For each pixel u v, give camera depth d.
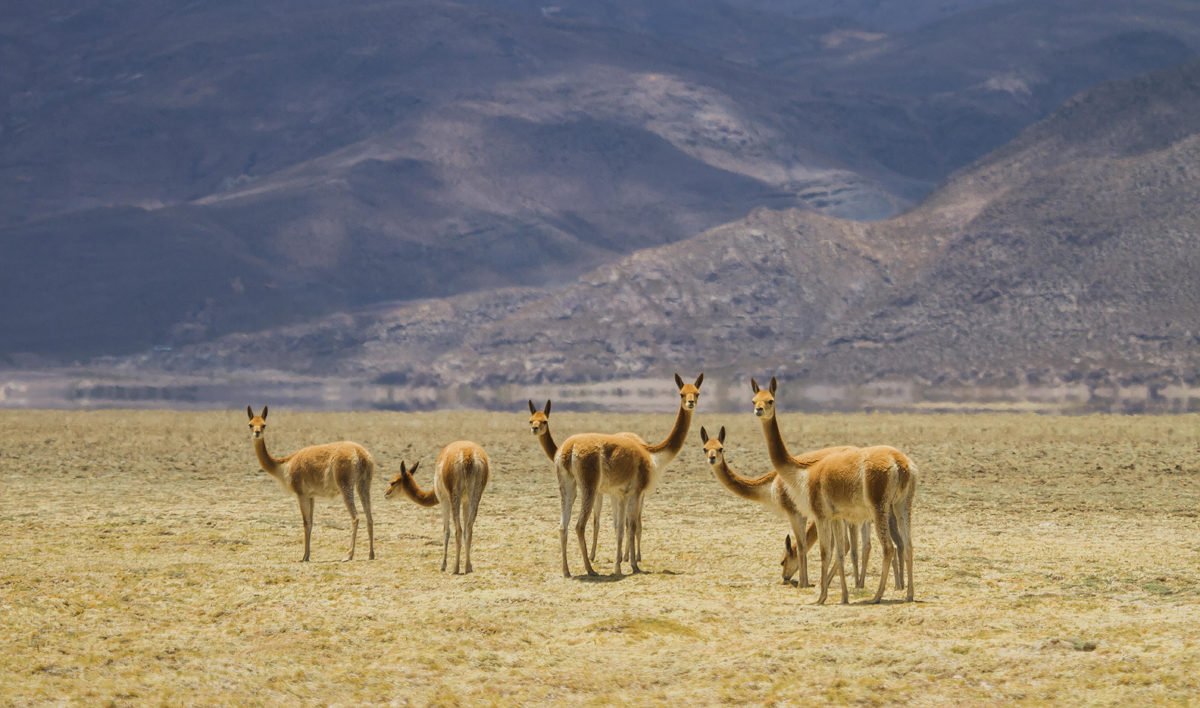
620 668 39.34
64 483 104.81
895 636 41.78
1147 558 60.75
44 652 40.09
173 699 35.16
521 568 58.41
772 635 42.88
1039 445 149.12
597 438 56.19
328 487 61.28
